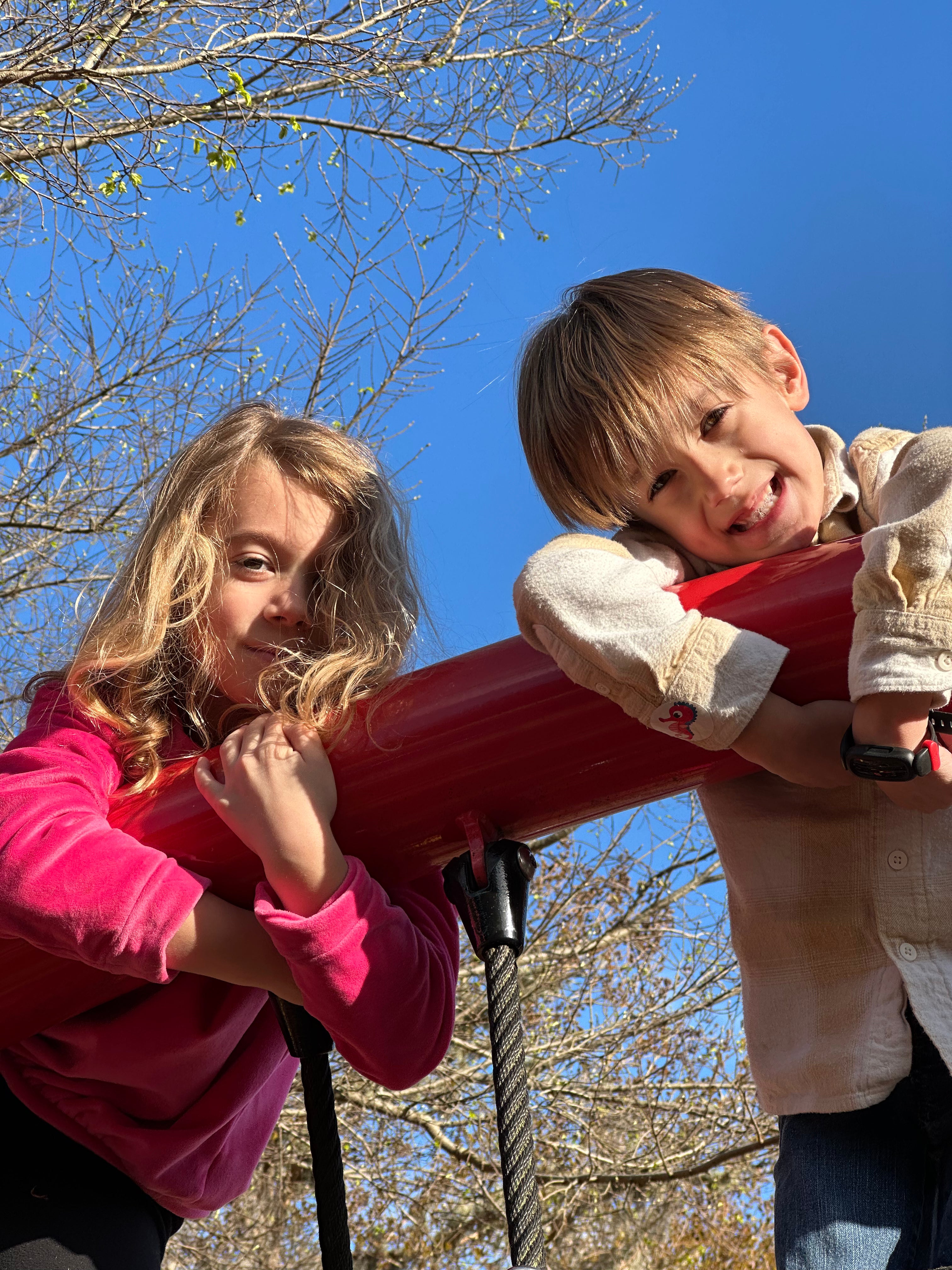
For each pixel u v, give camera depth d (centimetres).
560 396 139
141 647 138
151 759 131
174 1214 138
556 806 113
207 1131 133
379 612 146
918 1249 109
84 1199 126
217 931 114
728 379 132
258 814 114
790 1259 109
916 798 103
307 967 110
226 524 145
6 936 118
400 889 131
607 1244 611
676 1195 604
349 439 157
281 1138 567
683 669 103
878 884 114
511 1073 97
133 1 389
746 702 101
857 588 98
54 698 139
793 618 103
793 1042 116
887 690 93
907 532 96
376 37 447
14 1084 127
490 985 103
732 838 125
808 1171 113
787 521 128
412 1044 118
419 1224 581
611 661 105
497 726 111
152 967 112
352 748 116
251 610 142
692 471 130
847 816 117
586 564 111
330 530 148
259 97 451
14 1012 122
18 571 545
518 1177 91
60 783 122
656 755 109
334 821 116
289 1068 156
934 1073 111
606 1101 572
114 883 112
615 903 616
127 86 393
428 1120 571
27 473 530
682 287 144
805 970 117
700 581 110
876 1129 113
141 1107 131
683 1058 587
